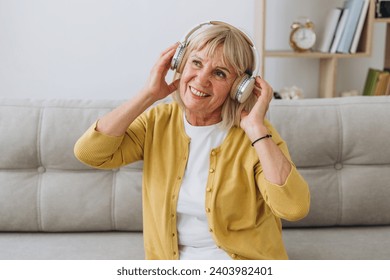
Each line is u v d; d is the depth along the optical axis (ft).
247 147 4.98
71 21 11.07
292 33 10.63
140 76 11.41
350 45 10.51
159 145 5.15
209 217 4.89
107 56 11.27
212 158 4.99
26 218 6.27
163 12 11.14
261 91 4.89
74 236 6.34
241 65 4.78
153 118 5.29
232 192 4.89
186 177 5.03
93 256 5.83
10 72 11.18
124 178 6.32
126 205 6.27
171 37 11.26
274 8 11.30
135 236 6.38
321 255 5.89
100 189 6.30
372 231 6.48
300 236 6.34
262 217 5.11
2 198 6.22
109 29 11.16
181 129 5.14
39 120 6.31
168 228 4.98
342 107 6.51
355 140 6.37
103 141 4.91
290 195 4.54
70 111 6.36
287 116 6.40
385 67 11.28
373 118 6.42
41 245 6.06
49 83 11.30
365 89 10.96
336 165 6.50
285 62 11.56
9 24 10.96
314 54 10.42
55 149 6.23
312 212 6.41
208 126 5.06
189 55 4.84
